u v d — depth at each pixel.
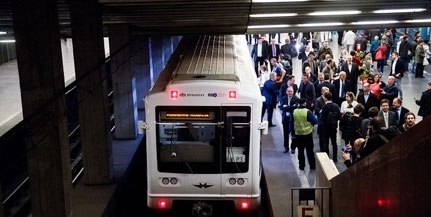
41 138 10.84
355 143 11.08
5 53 27.84
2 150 17.17
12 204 15.02
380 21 18.86
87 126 14.58
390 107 15.34
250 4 14.20
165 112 12.22
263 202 15.12
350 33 28.84
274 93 18.95
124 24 17.94
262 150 17.09
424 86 22.64
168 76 13.76
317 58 23.72
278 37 32.59
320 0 13.97
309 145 15.05
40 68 10.54
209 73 12.96
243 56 16.33
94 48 13.96
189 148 12.38
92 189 14.54
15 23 10.39
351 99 15.20
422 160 4.82
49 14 10.42
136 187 17.61
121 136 19.17
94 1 13.70
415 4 14.98
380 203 6.34
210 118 12.21
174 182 12.52
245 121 12.23
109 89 27.80
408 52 24.94
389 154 5.86
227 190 12.54
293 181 14.51
